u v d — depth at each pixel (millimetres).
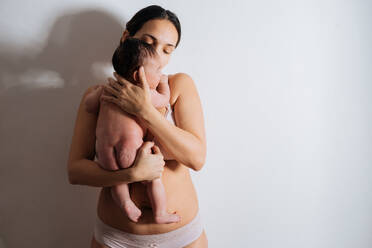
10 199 1448
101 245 1112
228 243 1562
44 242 1506
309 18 1441
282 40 1445
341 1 1440
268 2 1424
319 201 1544
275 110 1480
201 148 1052
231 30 1429
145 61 946
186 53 1427
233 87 1459
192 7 1405
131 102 951
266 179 1521
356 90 1486
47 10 1357
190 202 1139
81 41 1395
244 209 1538
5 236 1466
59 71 1401
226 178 1513
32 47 1371
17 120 1406
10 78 1377
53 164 1460
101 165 1022
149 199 1057
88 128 1124
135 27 1114
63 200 1493
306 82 1473
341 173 1530
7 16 1342
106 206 1111
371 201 1554
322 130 1503
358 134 1511
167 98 1069
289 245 1573
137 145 980
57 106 1424
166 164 1119
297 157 1512
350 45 1465
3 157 1416
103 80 1437
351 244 1585
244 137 1491
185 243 1095
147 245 1057
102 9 1387
